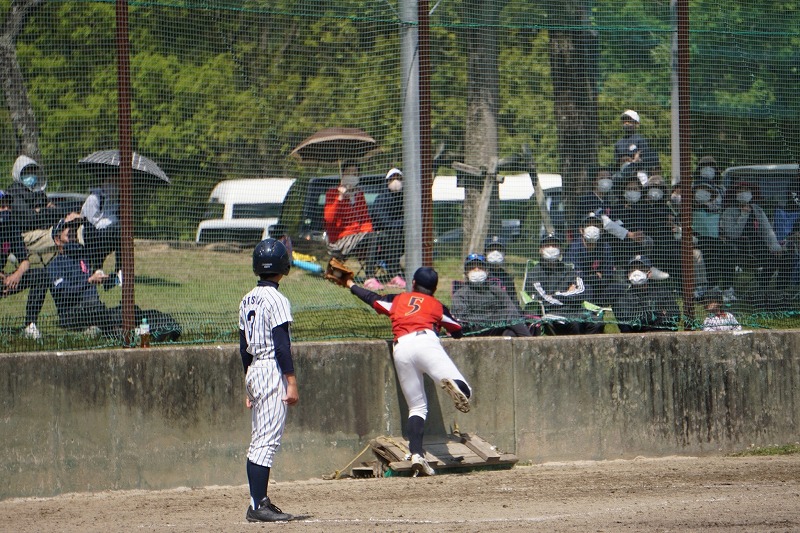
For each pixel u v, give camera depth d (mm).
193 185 35906
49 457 30297
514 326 35531
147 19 35281
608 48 37156
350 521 24516
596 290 35281
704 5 37781
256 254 24797
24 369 30219
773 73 38000
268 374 24297
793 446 35906
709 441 35250
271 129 36219
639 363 34844
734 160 37281
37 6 35125
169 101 35688
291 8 34938
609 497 27375
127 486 30797
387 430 33250
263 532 23312
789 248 36719
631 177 35719
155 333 32125
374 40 35562
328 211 36000
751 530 22875
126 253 31672
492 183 36000
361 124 35781
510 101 36438
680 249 35750
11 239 31672
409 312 31766
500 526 23609
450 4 36188
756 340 35750
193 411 31375
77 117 35438
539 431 34156
